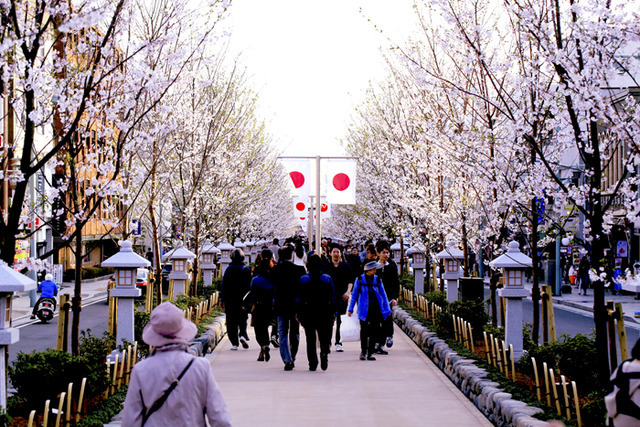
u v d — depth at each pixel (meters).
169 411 4.31
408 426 8.74
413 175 21.58
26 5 7.90
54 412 7.33
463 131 12.90
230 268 15.74
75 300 9.71
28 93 7.80
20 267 8.49
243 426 8.80
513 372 9.46
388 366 13.27
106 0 8.69
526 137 9.21
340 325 15.66
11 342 6.46
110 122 9.84
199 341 13.95
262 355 14.04
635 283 7.35
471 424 8.80
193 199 19.45
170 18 9.79
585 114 8.62
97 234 50.66
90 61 8.83
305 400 10.26
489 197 13.95
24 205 9.98
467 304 14.12
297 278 12.99
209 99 18.89
